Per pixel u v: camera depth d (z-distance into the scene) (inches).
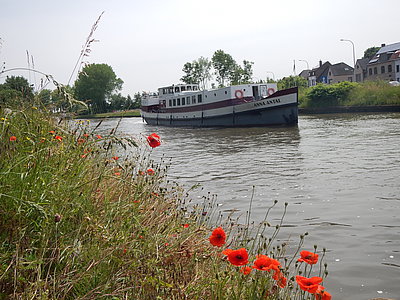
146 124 1776.6
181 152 666.8
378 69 2856.8
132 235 108.0
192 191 342.0
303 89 2130.9
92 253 95.7
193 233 132.7
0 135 111.7
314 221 245.8
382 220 243.8
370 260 182.4
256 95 1280.8
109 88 2503.7
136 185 144.6
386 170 404.5
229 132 1080.8
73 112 155.4
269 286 104.1
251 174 426.3
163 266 109.6
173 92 1549.0
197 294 101.1
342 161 479.8
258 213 267.3
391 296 149.6
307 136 828.0
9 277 85.7
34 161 110.3
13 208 97.2
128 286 93.5
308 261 90.8
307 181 372.5
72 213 105.1
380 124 984.3
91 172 135.9
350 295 150.8
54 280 83.8
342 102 1708.9
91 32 130.6
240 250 88.4
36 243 97.4
